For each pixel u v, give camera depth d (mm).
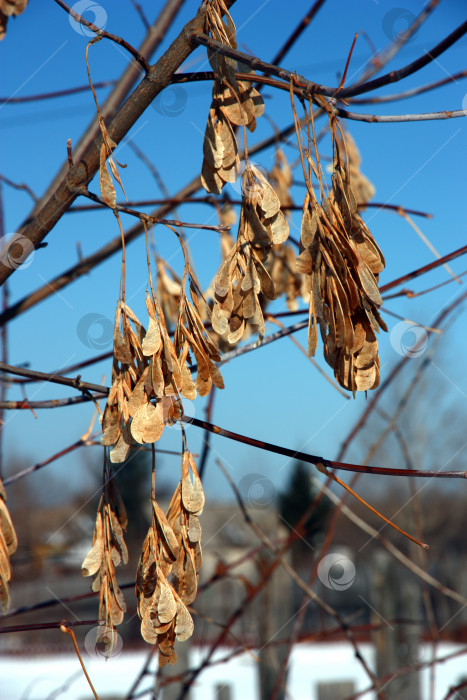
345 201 798
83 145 1120
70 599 1053
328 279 792
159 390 792
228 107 839
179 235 817
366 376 790
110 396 806
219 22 841
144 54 1125
